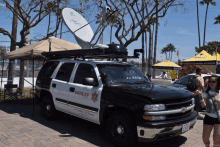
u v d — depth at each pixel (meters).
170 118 3.82
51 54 6.71
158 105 3.72
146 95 3.84
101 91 4.48
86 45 8.76
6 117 6.59
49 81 6.22
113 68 5.09
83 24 9.24
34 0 11.18
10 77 11.83
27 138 4.64
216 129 3.57
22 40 11.85
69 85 5.39
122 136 4.05
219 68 11.02
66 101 5.45
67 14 8.79
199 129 5.77
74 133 5.12
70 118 6.58
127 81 4.90
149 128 3.60
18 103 9.18
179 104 4.04
